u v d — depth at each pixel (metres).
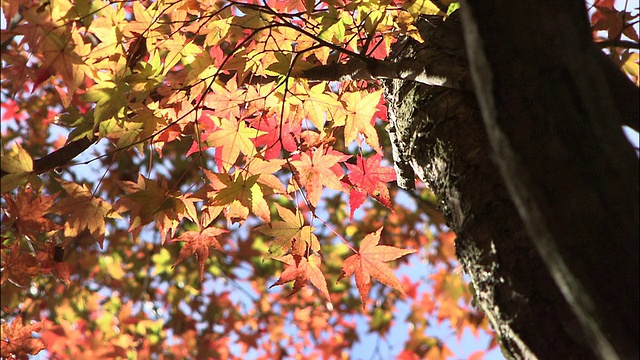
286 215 1.62
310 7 1.60
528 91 1.27
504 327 1.43
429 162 1.51
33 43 1.56
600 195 1.20
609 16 1.61
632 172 1.23
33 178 1.61
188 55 1.64
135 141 1.64
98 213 1.62
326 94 1.65
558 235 1.18
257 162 1.62
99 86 1.59
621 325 1.15
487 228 1.45
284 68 1.61
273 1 1.65
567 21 1.35
